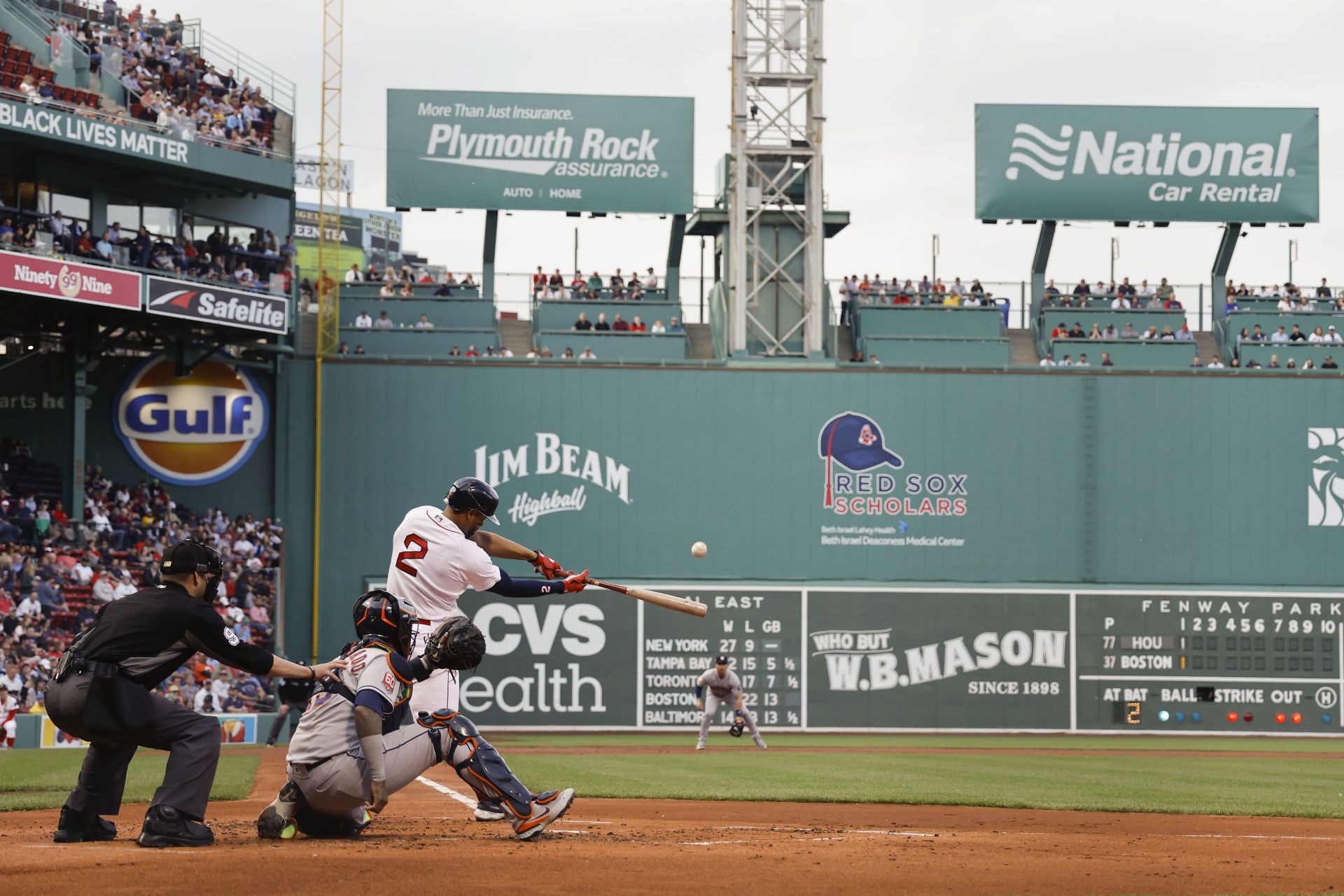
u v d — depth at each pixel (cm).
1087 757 3656
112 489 4962
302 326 5462
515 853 1127
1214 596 4975
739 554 5244
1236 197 5950
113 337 5009
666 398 5272
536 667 4903
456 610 1220
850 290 6062
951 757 3572
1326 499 5359
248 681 4559
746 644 4956
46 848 1123
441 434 5200
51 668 3972
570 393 5247
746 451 5275
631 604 4953
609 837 1293
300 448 5181
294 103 5297
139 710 1133
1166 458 5344
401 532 1200
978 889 1030
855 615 4981
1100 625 4991
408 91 5678
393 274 5844
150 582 4603
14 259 4044
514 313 5809
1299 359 5791
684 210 5738
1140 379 5356
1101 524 5319
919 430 5306
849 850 1232
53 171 4728
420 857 1084
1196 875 1152
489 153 5700
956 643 4978
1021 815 1878
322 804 1184
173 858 1055
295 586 5116
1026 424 5325
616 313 5778
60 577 4366
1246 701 4941
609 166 5738
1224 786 2545
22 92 4356
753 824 1603
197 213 5188
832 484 5275
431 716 1207
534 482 5212
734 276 5559
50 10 4903
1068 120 5931
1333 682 4928
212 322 4622
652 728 4916
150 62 4962
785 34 5678
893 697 4950
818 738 4697
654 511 5238
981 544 5288
